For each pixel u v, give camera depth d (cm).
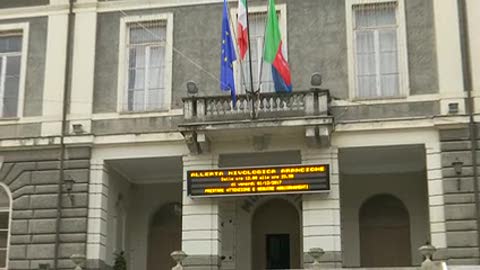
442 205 1998
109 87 2255
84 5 2322
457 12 2100
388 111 2083
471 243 1953
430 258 1709
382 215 2369
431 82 2081
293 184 2059
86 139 2202
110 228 2262
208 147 2125
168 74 2231
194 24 2255
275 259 2395
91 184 2194
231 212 2402
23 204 2205
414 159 2227
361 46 2173
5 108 2308
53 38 2314
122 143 2192
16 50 2345
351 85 2116
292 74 2155
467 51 2069
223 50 2062
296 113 2062
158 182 2481
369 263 2330
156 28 2295
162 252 2461
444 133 2033
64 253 2147
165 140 2169
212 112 2106
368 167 2330
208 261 2072
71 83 2270
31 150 2241
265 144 2109
